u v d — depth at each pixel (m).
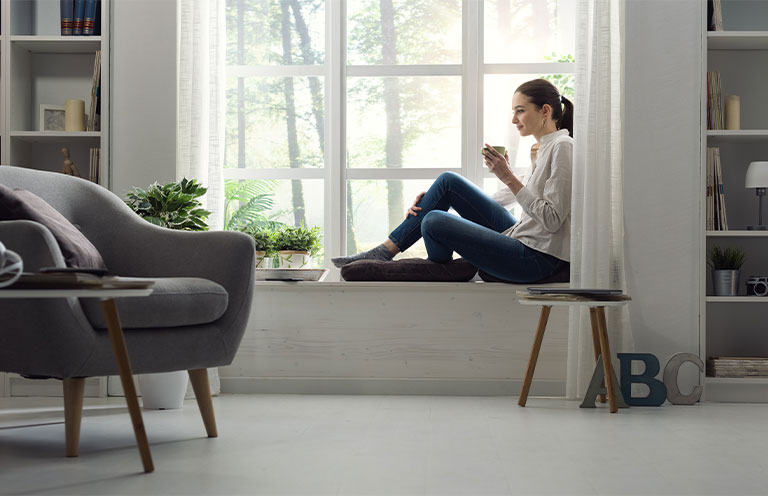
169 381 3.04
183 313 2.26
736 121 3.49
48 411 2.99
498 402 3.22
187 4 3.59
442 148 4.03
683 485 1.81
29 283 1.70
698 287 3.35
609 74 3.37
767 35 3.42
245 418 2.79
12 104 3.60
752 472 1.95
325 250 4.02
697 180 3.37
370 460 2.07
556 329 3.44
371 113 4.05
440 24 4.04
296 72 4.05
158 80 3.57
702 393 3.27
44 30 3.85
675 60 3.40
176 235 2.58
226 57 4.08
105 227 2.65
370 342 3.48
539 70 3.99
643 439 2.41
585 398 3.08
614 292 2.97
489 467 1.99
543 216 3.36
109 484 1.79
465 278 3.50
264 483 1.80
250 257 2.47
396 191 4.04
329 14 4.04
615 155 3.45
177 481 1.82
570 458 2.11
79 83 3.85
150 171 3.56
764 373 3.32
